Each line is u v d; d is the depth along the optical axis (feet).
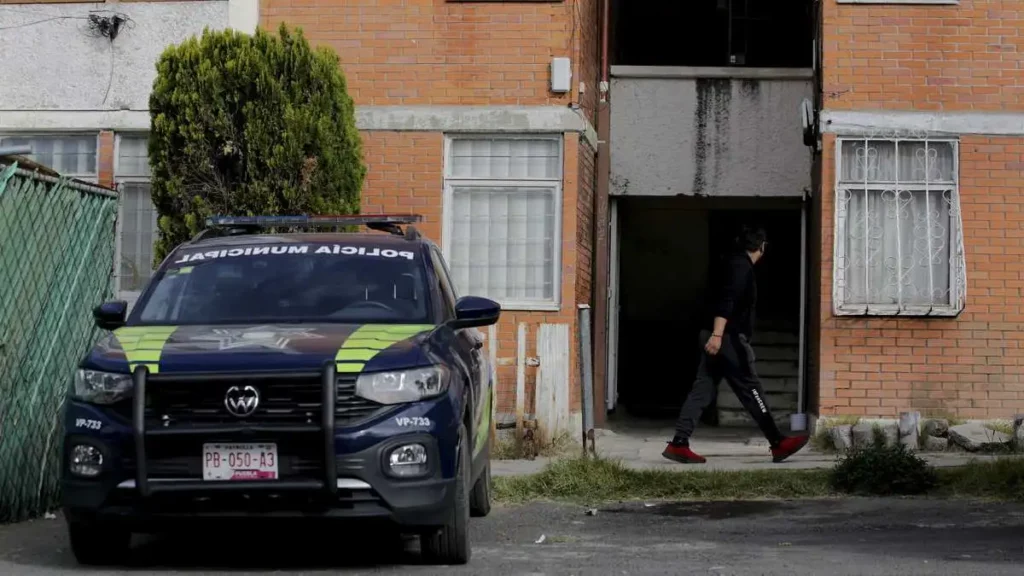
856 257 55.72
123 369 28.50
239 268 33.50
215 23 57.57
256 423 27.68
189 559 31.50
